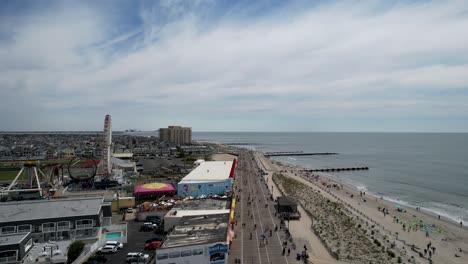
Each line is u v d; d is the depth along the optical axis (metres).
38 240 74.31
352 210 119.88
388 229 98.00
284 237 80.75
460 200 145.62
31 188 120.75
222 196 116.50
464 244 87.31
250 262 65.19
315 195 139.50
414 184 186.50
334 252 71.88
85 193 116.38
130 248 72.75
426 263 71.75
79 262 63.78
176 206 96.44
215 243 59.34
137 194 117.38
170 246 58.03
